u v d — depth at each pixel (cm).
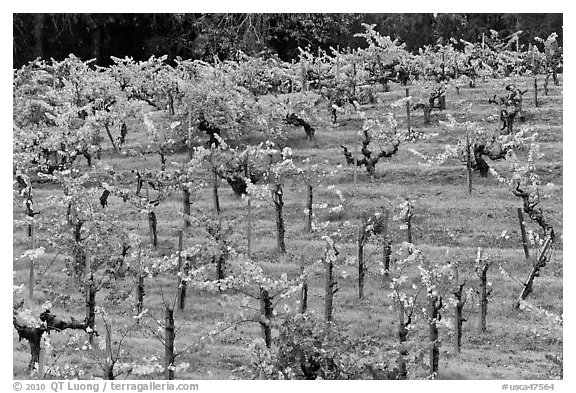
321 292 3691
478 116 5953
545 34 7969
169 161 5384
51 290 3669
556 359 2944
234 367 2967
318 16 7488
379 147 5434
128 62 6456
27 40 7150
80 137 5006
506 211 4484
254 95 6300
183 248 4106
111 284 3444
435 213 4500
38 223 4097
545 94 6256
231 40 7188
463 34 8119
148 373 2764
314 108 5859
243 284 3125
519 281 3678
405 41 8119
